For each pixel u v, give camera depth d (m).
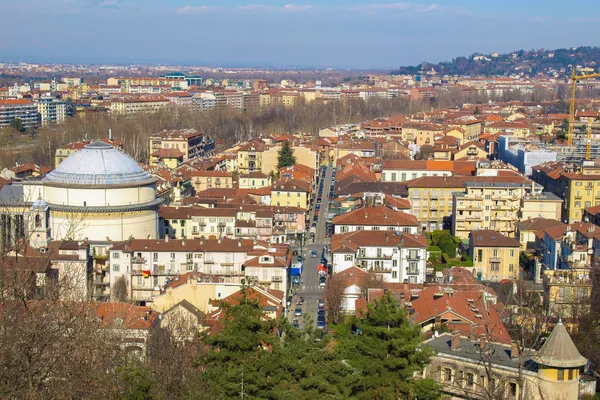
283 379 105.62
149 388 97.00
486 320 151.12
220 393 101.12
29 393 82.56
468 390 126.25
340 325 192.62
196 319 171.62
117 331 139.00
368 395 112.62
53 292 102.12
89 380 91.62
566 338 126.56
